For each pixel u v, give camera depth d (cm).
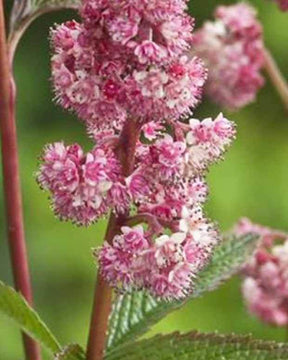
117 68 56
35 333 61
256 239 69
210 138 57
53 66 57
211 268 67
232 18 98
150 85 56
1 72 66
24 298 65
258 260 88
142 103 56
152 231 58
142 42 55
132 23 55
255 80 99
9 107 66
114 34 55
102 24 56
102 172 56
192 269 58
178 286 58
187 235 58
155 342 61
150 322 64
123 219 58
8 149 67
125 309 65
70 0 68
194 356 61
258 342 60
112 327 64
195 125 57
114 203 57
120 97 56
